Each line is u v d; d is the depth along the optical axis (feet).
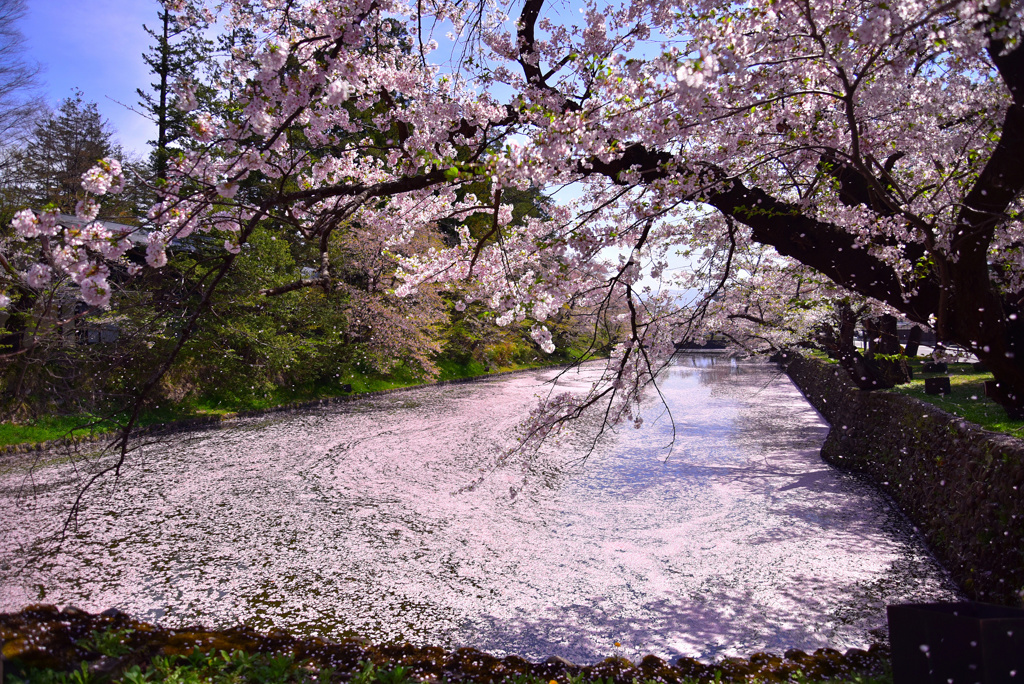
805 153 14.69
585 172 15.01
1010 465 19.52
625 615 20.13
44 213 9.30
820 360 77.97
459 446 47.83
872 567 23.90
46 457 41.78
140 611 20.20
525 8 15.38
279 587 22.33
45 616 14.88
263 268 60.70
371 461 42.68
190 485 36.22
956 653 8.79
